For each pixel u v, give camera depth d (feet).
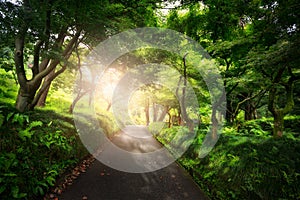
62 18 17.70
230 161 15.72
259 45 18.12
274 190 11.69
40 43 18.86
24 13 13.56
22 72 19.58
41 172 13.21
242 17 21.58
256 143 16.83
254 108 37.35
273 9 16.21
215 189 14.92
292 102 17.97
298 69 19.31
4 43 16.67
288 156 14.16
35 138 15.02
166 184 17.16
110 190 15.12
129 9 22.04
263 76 19.66
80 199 13.21
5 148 11.90
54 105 42.68
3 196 9.94
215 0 21.70
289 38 13.74
